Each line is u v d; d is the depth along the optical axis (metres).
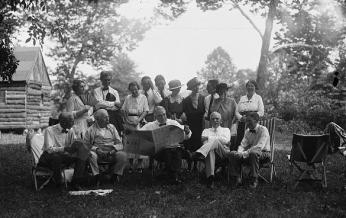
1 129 28.94
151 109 11.80
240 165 9.66
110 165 9.87
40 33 11.78
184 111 10.95
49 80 34.81
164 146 9.58
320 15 24.34
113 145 9.86
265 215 7.28
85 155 9.22
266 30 29.42
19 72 29.09
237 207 7.77
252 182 9.45
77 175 9.13
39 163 9.27
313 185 9.73
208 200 8.30
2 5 11.34
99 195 8.62
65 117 9.51
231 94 36.28
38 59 32.16
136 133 9.48
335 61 23.20
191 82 10.93
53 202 8.12
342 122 27.47
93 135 9.88
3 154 14.77
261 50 29.86
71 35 40.22
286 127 27.94
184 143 10.84
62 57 43.16
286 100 30.70
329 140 9.45
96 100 11.15
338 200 8.32
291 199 8.36
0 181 10.11
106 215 7.24
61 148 9.35
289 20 25.11
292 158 9.69
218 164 9.86
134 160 11.41
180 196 8.60
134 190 9.15
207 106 11.08
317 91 28.67
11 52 13.73
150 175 10.64
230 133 10.82
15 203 8.08
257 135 9.80
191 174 10.53
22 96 28.98
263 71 30.08
